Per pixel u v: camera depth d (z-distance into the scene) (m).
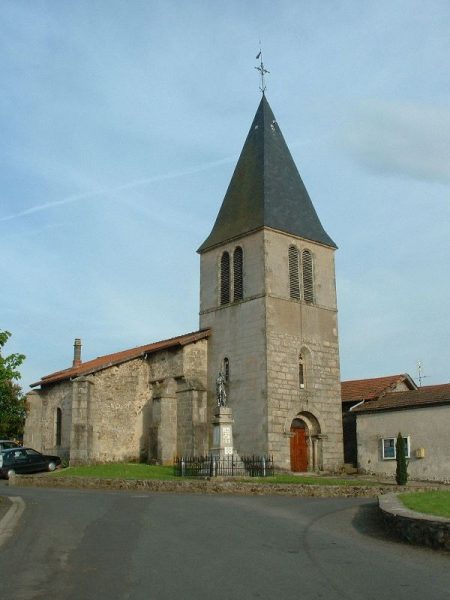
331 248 38.75
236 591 8.49
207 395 36.69
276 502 19.55
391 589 8.71
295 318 35.56
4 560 10.47
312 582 9.01
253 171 38.34
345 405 37.44
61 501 19.47
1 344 21.48
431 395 32.50
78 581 9.02
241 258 36.75
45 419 43.34
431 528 11.73
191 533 13.02
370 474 33.38
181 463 30.05
